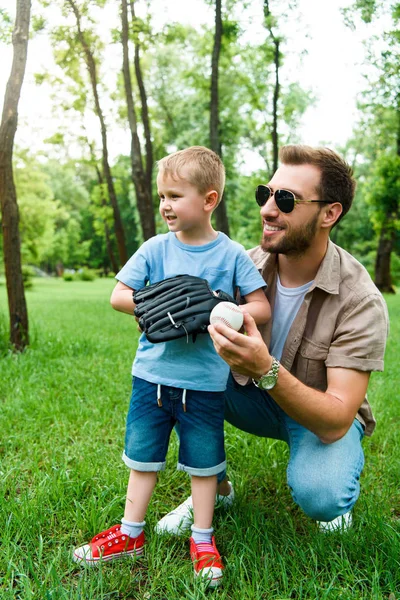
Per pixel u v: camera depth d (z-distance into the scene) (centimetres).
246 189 2883
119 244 2283
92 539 244
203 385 240
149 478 247
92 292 2911
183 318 226
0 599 205
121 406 458
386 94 1773
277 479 324
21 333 716
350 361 243
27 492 292
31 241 4288
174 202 246
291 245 248
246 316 220
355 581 222
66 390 505
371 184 2420
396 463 344
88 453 348
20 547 241
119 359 652
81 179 6328
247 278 256
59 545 244
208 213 256
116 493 296
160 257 262
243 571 230
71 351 694
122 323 1116
